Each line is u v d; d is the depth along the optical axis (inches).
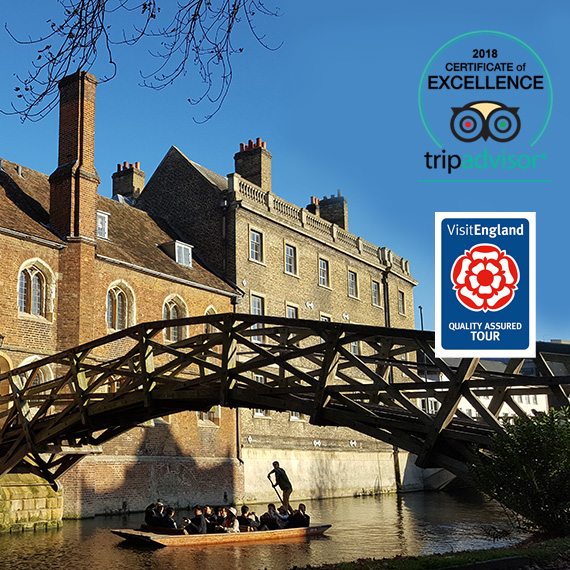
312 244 1413.6
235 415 1148.5
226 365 566.9
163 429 1011.9
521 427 446.9
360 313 1550.2
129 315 995.3
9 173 1015.6
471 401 451.2
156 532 674.8
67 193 938.7
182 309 1088.8
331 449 1371.8
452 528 849.5
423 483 1675.7
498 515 1032.8
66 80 979.9
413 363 485.4
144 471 964.0
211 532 701.3
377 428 489.4
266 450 1204.5
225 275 1204.5
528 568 364.5
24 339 855.1
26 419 704.4
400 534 781.9
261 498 1172.5
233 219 1216.2
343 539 729.6
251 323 563.5
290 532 725.3
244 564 563.8
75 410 703.1
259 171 1326.3
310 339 1347.2
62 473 779.4
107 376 651.5
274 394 541.6
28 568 537.3
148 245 1132.5
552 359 538.0
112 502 910.4
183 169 1298.0
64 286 909.8
